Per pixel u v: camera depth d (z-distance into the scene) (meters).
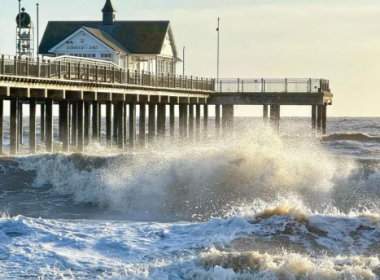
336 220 51.41
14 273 42.88
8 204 72.81
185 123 153.62
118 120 124.44
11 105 101.38
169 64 190.50
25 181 79.44
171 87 139.00
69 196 75.62
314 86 156.50
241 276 39.06
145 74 127.94
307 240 49.19
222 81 159.88
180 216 67.44
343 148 133.62
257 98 158.25
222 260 40.94
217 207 69.06
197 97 153.00
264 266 39.84
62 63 101.00
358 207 68.06
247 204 69.12
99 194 73.44
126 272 41.47
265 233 50.25
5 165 82.06
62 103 111.38
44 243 48.44
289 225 51.19
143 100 129.75
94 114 122.62
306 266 39.38
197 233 50.94
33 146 104.69
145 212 69.50
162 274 40.19
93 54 164.12
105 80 113.38
